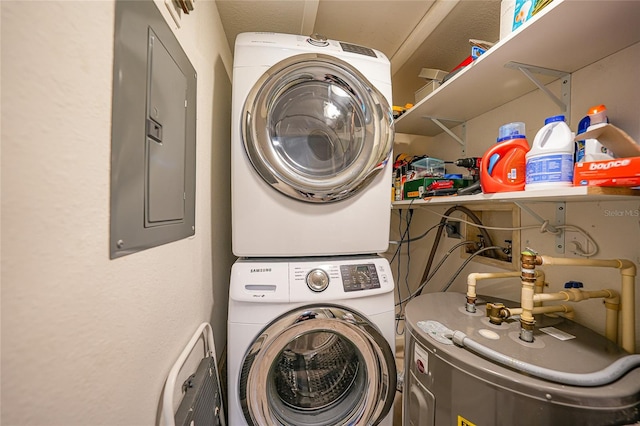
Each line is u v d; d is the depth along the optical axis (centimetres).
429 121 166
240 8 132
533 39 80
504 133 95
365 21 149
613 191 64
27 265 32
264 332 92
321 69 105
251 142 99
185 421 63
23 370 31
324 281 99
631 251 82
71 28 38
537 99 117
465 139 166
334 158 121
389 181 117
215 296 124
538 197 78
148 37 58
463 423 72
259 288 95
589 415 57
